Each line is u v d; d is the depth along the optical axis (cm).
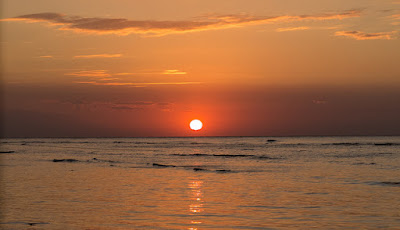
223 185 3925
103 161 7488
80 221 2350
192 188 3716
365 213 2572
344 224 2288
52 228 2194
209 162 7419
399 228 2203
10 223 2298
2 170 5459
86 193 3378
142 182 4159
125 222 2328
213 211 2633
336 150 12550
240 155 9844
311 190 3588
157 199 3092
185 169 5797
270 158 8575
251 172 5334
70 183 4034
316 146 16575
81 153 10838
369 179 4450
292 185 3928
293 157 8888
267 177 4694
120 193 3384
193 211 2636
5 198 3120
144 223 2305
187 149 14500
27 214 2531
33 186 3791
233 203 2919
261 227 2217
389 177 4653
